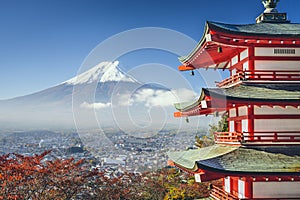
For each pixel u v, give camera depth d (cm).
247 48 1443
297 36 1369
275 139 1391
